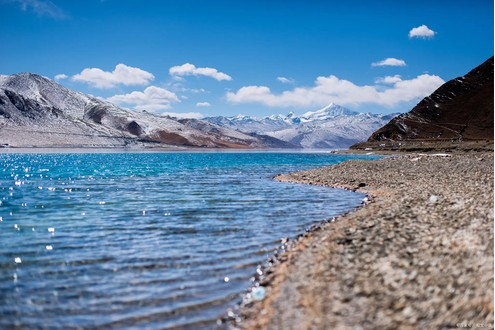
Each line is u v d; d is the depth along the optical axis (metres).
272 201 35.72
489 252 15.16
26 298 13.93
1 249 19.69
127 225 25.41
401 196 33.47
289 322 11.68
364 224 22.55
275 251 19.20
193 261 17.80
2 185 50.72
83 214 29.50
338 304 12.33
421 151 142.50
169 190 44.59
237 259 18.06
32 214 29.67
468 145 137.88
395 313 11.43
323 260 16.61
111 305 13.43
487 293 11.74
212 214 29.33
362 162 71.19
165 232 23.38
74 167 90.56
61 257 18.41
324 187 46.56
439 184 38.94
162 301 13.70
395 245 17.61
